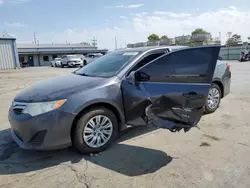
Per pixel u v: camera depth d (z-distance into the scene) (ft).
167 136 11.81
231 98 19.89
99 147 10.18
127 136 11.95
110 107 10.43
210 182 7.70
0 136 12.67
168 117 10.17
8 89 30.73
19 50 139.03
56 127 9.04
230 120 14.02
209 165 8.79
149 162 9.23
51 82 11.36
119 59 12.09
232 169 8.45
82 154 10.12
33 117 8.90
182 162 9.11
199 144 10.73
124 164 9.14
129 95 10.27
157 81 10.19
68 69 75.92
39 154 10.28
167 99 10.26
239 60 83.76
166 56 10.27
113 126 10.52
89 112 9.76
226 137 11.44
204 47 10.11
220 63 16.01
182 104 10.37
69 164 9.30
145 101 10.04
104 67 12.02
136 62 11.32
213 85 15.30
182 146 10.57
